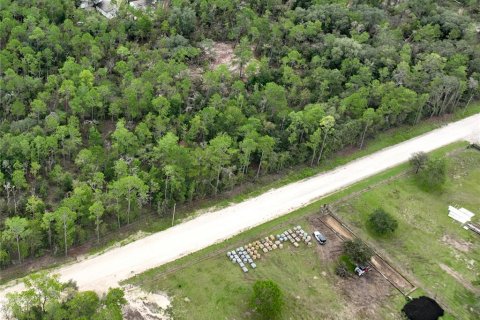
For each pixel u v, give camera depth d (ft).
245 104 509.76
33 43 555.28
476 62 620.49
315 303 361.10
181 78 538.06
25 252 363.76
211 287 361.51
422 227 436.35
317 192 459.32
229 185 444.96
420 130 554.87
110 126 499.51
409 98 530.68
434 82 556.92
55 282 317.63
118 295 321.11
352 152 512.63
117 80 541.75
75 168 447.83
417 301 370.73
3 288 347.36
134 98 483.92
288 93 542.57
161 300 349.00
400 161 507.30
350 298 368.68
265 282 336.49
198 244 395.34
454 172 502.79
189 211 425.28
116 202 402.93
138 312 338.95
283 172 476.95
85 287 351.87
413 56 627.05
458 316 364.17
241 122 479.00
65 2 622.54
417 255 409.28
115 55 570.46
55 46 546.67
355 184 472.03
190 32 630.74
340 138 491.72
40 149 427.74
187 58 588.50
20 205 401.49
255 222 421.59
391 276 389.80
